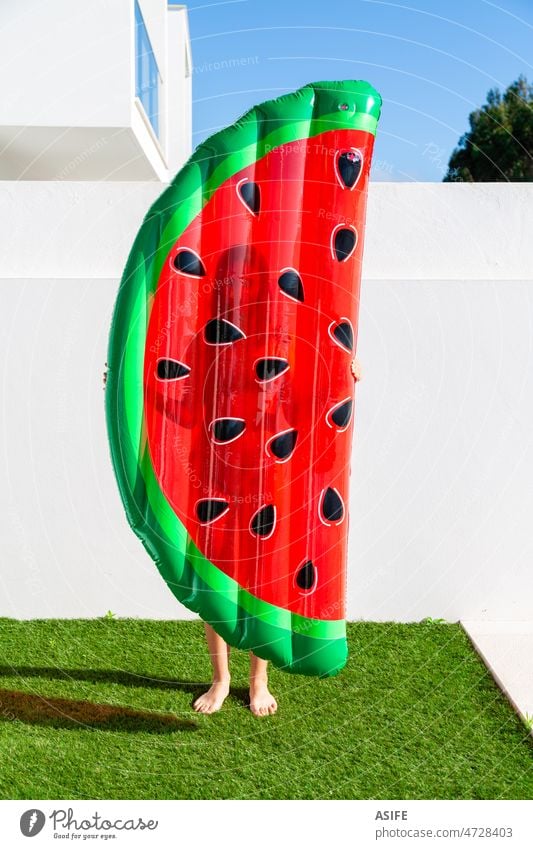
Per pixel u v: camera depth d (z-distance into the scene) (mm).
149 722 3113
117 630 4035
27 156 6414
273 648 2791
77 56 5773
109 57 5793
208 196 2727
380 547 4215
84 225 4266
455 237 4305
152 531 2748
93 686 3404
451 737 3057
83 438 4113
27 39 5754
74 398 4094
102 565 4180
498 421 4137
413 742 3025
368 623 4199
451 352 4109
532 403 4117
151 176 6895
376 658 3748
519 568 4207
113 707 3221
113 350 2729
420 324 4105
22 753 2867
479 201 4293
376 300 4094
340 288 2742
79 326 4066
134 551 4172
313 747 2975
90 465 4129
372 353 4117
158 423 2736
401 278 4176
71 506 4145
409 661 3721
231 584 2791
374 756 2930
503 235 4301
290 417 2771
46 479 4125
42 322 4062
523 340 4098
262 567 2777
